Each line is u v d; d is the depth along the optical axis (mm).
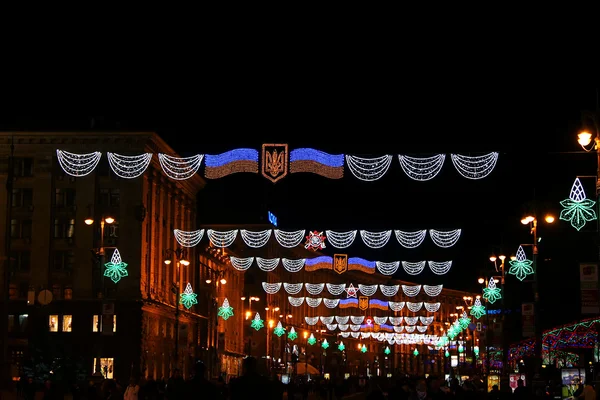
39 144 89625
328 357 178375
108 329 68125
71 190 90000
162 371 96062
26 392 52688
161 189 99125
